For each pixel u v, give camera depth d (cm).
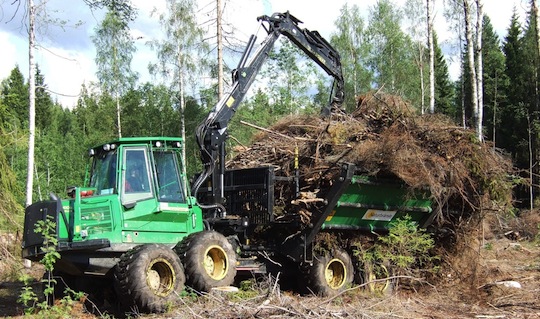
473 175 1138
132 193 915
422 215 1162
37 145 3528
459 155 1112
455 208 1194
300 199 1023
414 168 1047
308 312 741
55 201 869
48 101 5125
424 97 3641
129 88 3344
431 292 1088
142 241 917
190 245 916
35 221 885
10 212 1273
